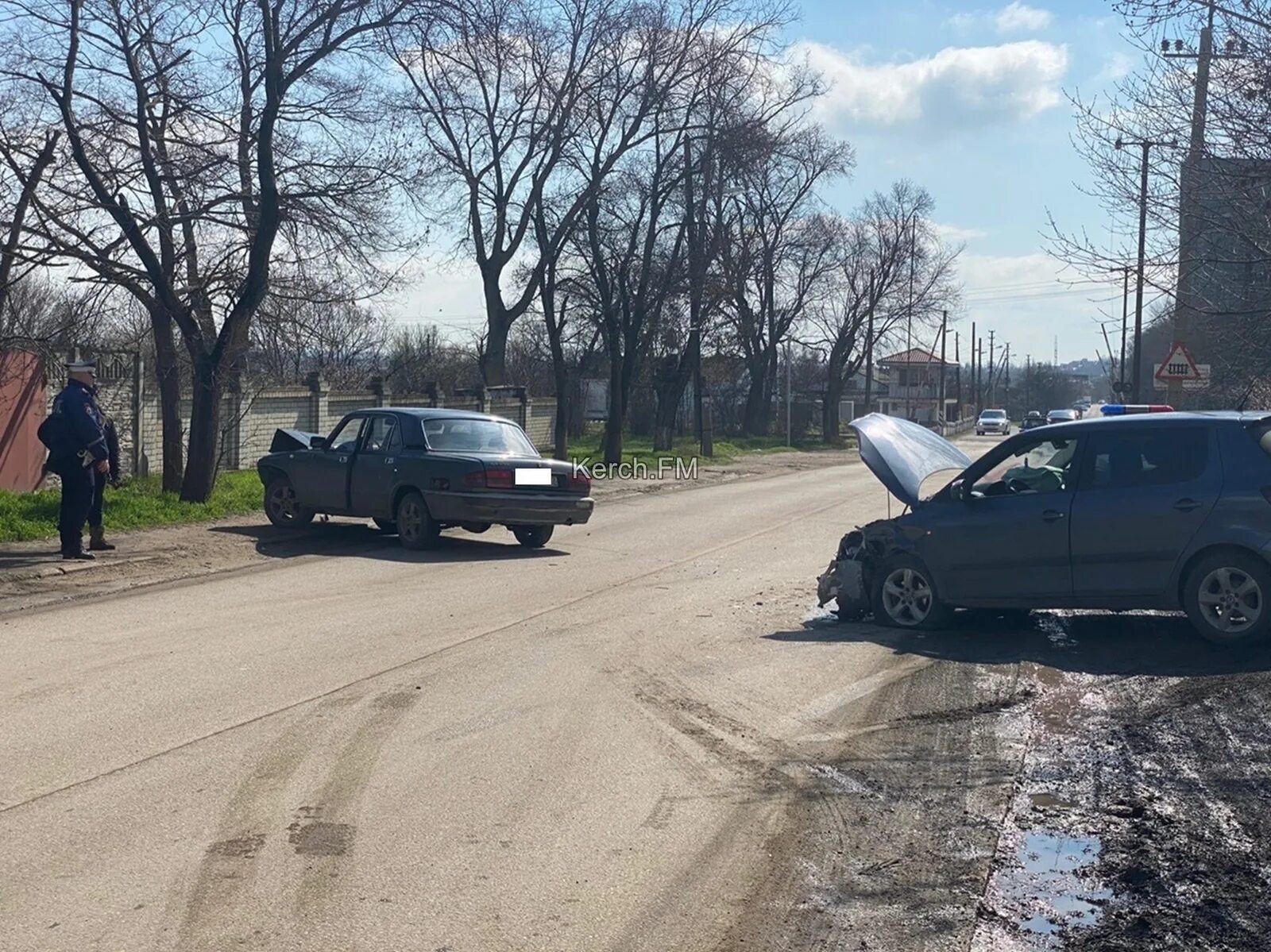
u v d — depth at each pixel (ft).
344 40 58.70
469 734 23.57
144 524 56.29
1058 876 17.06
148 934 14.75
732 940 14.94
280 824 18.56
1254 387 41.45
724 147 108.88
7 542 50.08
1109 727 24.31
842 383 217.77
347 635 33.09
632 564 48.96
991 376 408.46
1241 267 35.27
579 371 172.04
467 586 42.11
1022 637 33.42
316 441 56.29
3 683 27.27
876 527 35.78
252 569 45.75
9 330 62.28
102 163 57.57
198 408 62.49
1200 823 18.93
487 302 125.59
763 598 40.34
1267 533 29.76
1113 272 36.17
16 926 14.93
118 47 56.75
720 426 216.13
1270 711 24.88
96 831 18.19
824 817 19.27
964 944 14.93
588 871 16.99
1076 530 31.99
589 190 105.29
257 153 58.44
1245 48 32.07
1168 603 31.07
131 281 59.41
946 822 19.10
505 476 49.98
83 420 45.19
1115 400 165.48
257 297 60.39
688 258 126.62
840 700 26.55
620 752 22.53
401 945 14.58
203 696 26.27
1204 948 14.85
